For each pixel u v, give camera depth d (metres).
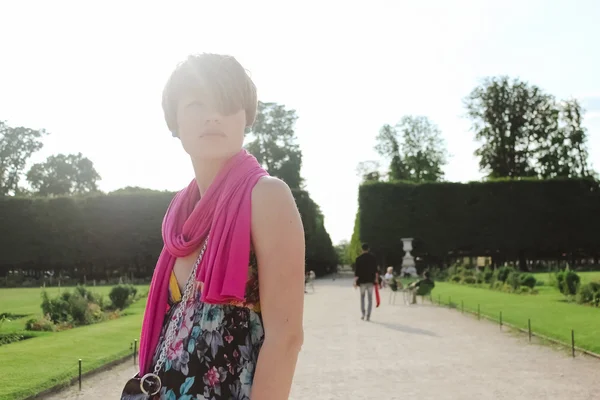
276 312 1.67
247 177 1.74
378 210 58.91
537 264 61.19
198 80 1.77
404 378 9.48
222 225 1.71
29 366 10.02
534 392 8.23
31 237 55.81
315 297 31.47
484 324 16.59
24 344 12.91
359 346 13.01
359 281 18.66
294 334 1.67
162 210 56.12
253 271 1.72
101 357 11.06
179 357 1.70
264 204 1.69
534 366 10.11
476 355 11.41
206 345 1.69
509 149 65.69
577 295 21.14
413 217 58.66
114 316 19.84
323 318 19.44
